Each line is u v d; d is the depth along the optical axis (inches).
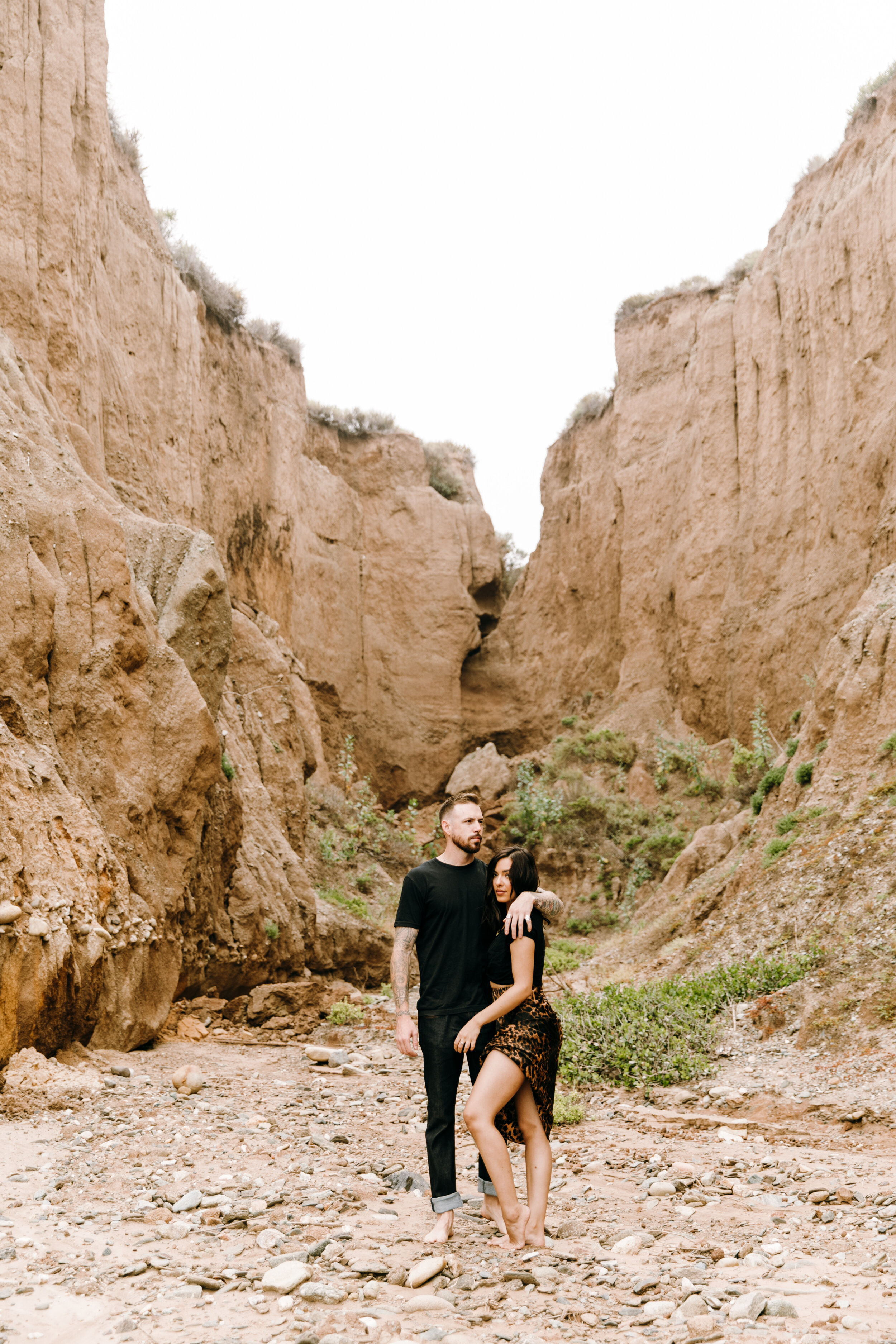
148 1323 125.8
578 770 1024.2
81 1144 216.8
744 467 975.0
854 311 832.9
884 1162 236.7
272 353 1063.0
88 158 605.9
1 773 304.2
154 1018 358.9
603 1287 141.3
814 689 693.9
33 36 566.6
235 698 742.5
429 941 171.9
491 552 1363.2
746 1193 204.2
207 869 478.0
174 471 748.0
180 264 924.0
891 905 428.8
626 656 1117.1
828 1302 132.0
